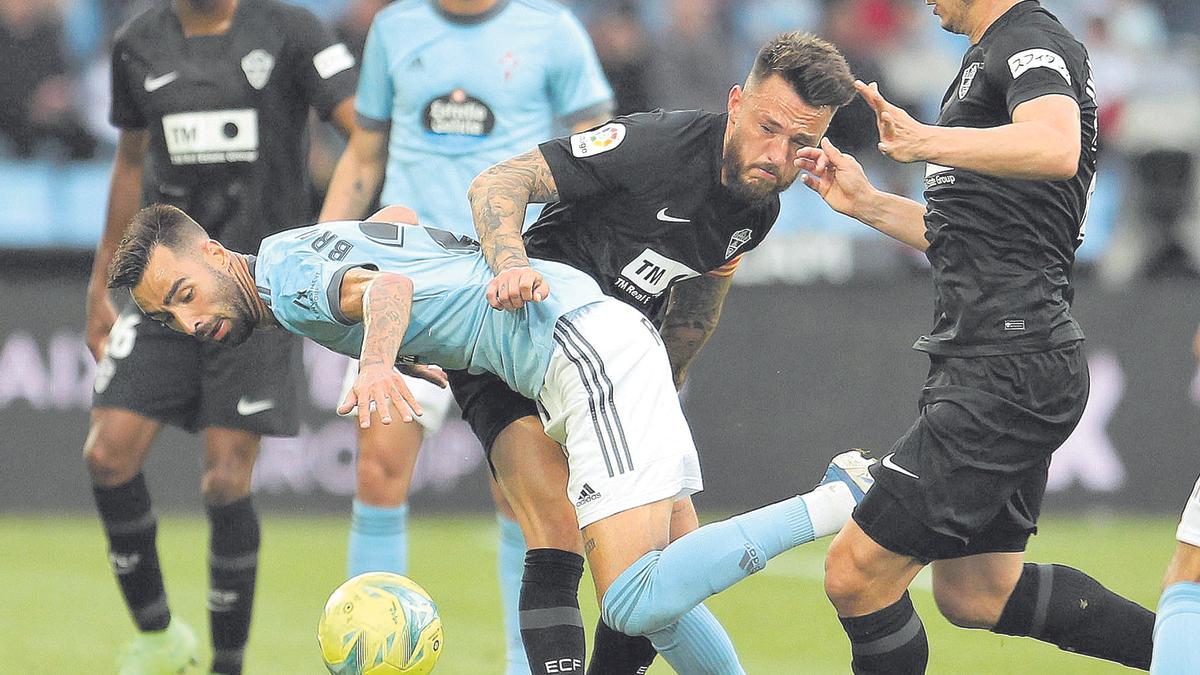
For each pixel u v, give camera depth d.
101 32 44.91
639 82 41.91
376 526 21.36
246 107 21.45
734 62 45.59
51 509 35.72
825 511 15.45
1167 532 35.03
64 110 40.81
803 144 15.72
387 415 14.34
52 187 40.50
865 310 37.09
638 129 16.08
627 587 14.99
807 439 36.84
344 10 45.94
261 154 21.64
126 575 20.89
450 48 22.86
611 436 15.14
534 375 15.66
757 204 16.20
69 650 22.98
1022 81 14.65
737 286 36.88
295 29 21.70
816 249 38.00
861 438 36.91
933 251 15.70
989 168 14.05
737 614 26.55
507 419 16.42
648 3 47.47
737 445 36.66
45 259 39.12
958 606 16.86
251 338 20.98
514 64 22.95
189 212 21.77
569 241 16.70
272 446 35.78
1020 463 15.27
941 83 46.88
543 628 15.78
